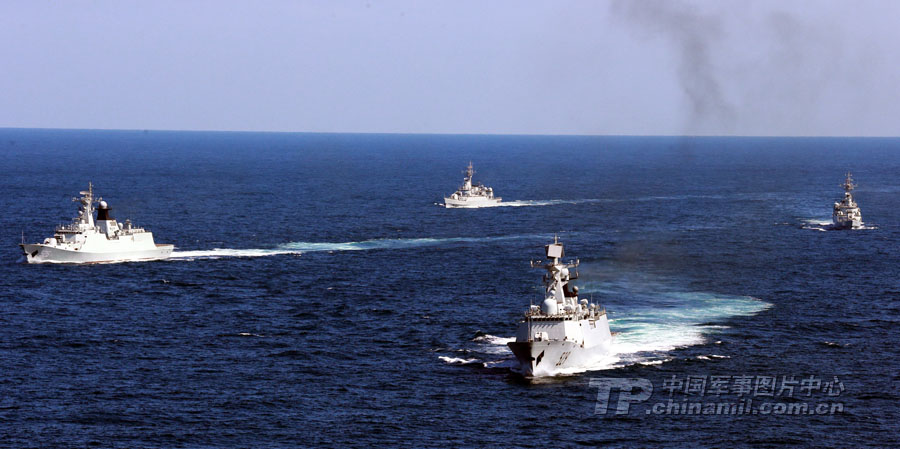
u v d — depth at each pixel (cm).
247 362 12562
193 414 10512
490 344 13550
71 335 13925
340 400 11012
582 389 11381
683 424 10275
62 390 11269
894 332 14288
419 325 14750
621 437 9925
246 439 9806
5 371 11975
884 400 11056
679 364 12406
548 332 12000
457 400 11006
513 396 11144
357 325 14738
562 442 9775
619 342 13538
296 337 13950
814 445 9719
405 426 10194
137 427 10112
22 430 9962
